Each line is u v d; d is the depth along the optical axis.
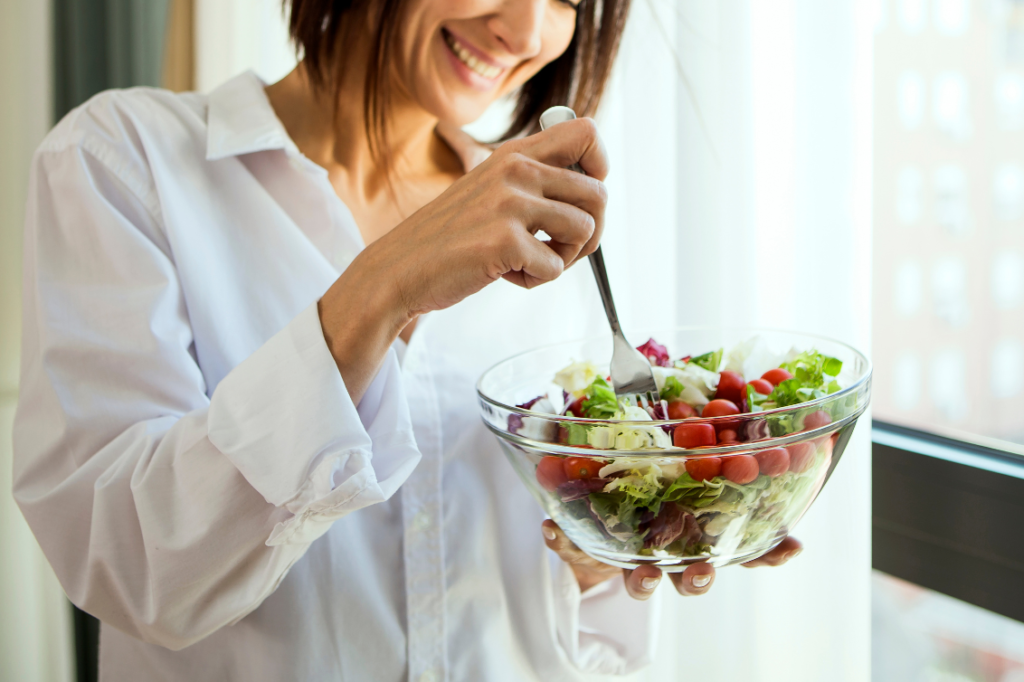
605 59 0.99
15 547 1.24
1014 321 1.14
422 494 0.83
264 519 0.62
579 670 0.93
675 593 1.07
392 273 0.56
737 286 0.97
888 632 1.20
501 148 0.58
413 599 0.83
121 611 0.68
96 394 0.70
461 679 0.85
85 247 0.73
